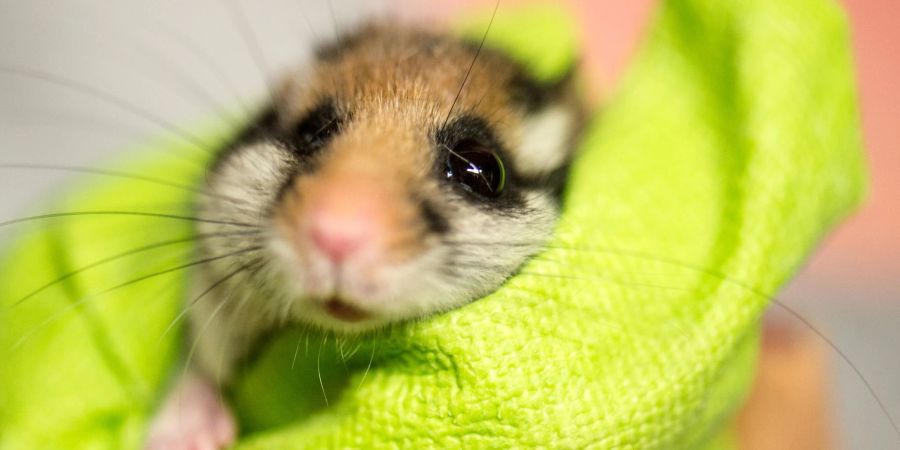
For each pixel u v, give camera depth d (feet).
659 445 0.32
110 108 0.61
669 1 0.38
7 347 0.37
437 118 0.36
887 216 0.64
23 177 0.58
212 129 0.44
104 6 0.62
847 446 0.51
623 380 0.32
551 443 0.31
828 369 0.52
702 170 0.35
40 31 0.61
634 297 0.33
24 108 0.60
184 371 0.38
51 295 0.38
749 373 0.35
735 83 0.35
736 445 0.41
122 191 0.41
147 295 0.39
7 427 0.36
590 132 0.38
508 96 0.38
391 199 0.33
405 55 0.39
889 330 0.58
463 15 0.46
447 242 0.33
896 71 0.69
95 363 0.37
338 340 0.33
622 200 0.34
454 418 0.31
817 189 0.34
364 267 0.31
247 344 0.37
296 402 0.35
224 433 0.37
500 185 0.35
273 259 0.33
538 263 0.33
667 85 0.37
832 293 0.60
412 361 0.32
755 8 0.36
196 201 0.38
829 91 0.35
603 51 0.70
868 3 0.72
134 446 0.37
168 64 0.62
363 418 0.32
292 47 0.61
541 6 0.43
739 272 0.33
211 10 0.62
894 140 0.67
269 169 0.36
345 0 0.59
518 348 0.31
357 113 0.36
